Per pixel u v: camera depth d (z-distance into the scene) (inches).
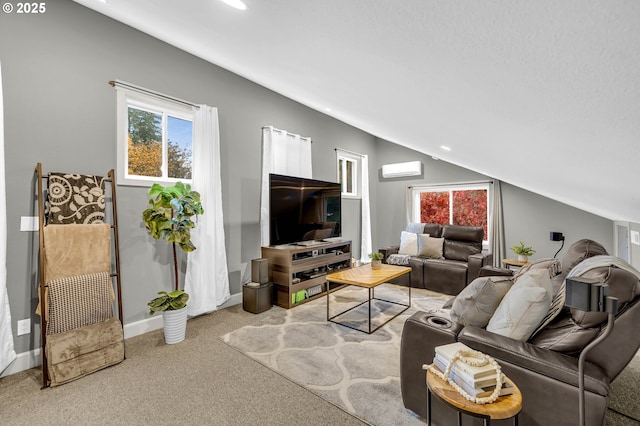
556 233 162.2
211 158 129.6
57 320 80.4
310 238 163.2
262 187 157.2
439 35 30.4
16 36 85.4
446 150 132.0
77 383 77.2
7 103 83.9
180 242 105.7
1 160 78.5
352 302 145.6
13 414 65.8
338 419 63.5
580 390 40.1
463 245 178.2
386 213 248.1
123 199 107.0
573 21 20.5
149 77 114.2
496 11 22.8
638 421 61.9
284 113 172.1
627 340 44.9
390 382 76.9
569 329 50.3
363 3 29.8
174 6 65.4
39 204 83.4
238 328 112.9
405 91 56.9
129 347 97.7
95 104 100.4
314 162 195.2
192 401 69.8
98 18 101.3
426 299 149.9
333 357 90.1
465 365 42.8
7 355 80.7
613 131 36.8
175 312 99.8
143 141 117.3
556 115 39.3
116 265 97.3
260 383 76.8
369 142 245.6
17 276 84.9
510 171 117.9
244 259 149.3
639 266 112.0
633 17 17.8
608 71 25.0
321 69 64.0
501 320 56.4
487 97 43.3
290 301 136.5
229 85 142.9
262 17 47.5
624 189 65.1
